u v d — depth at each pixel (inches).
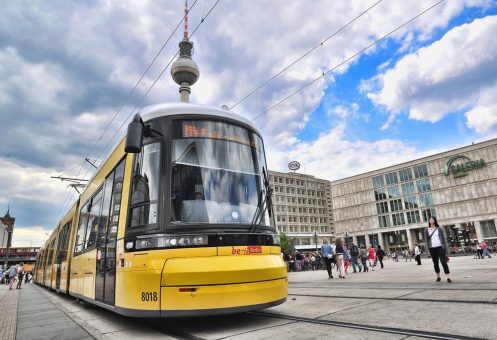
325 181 4242.1
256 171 242.7
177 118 228.4
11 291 869.8
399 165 3363.7
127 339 190.1
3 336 224.7
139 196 219.8
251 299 195.3
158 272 192.7
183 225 201.2
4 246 3405.5
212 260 195.2
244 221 217.2
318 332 170.7
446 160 3075.8
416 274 466.3
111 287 232.7
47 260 711.7
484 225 2834.6
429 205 3122.5
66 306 398.9
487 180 2854.3
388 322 178.2
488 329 149.1
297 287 418.3
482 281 304.7
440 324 165.0
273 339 164.6
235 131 243.9
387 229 3356.3
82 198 400.5
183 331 200.2
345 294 300.5
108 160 301.7
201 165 222.1
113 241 239.8
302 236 3799.2
